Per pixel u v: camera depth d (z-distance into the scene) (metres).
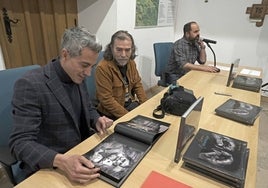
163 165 0.86
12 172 0.96
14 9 2.05
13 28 2.09
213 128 1.16
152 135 0.98
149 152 0.93
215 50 3.66
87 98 1.21
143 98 1.87
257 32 3.29
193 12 3.66
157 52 2.77
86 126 1.19
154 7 3.13
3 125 1.12
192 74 2.19
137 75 1.87
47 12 2.30
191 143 0.92
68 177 0.77
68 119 1.05
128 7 2.59
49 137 1.04
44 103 0.95
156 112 1.31
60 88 0.99
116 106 1.60
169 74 2.60
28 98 0.90
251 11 3.22
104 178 0.77
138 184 0.76
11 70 1.18
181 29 3.84
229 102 1.44
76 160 0.77
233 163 0.81
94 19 2.57
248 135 1.11
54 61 1.03
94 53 0.91
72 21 2.58
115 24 2.46
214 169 0.78
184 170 0.84
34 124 0.90
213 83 1.92
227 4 3.37
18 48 2.17
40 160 0.79
